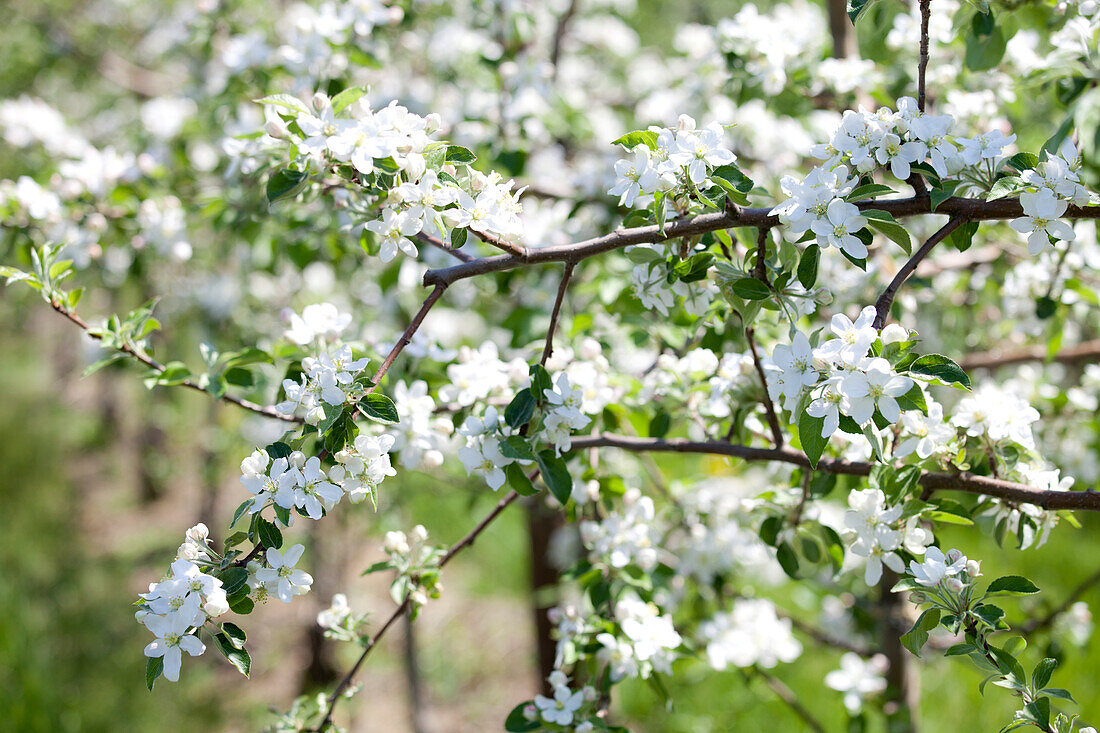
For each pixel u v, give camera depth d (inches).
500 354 118.0
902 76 95.8
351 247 105.4
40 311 350.6
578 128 121.3
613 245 76.3
